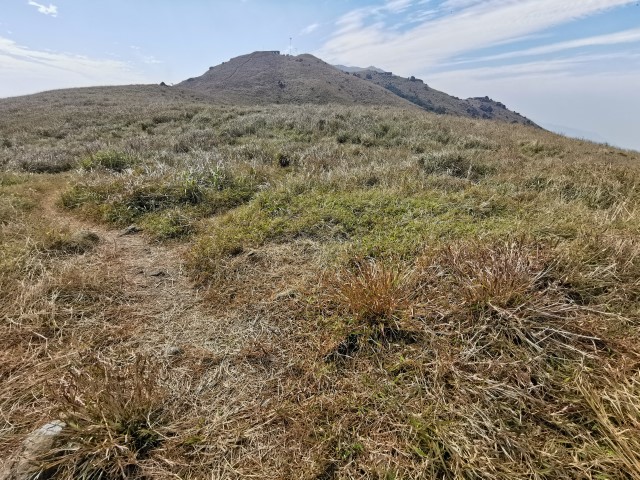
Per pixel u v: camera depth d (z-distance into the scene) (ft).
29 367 6.79
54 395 5.77
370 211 12.71
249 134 39.04
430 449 5.19
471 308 7.48
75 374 6.40
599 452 4.99
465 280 8.18
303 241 11.28
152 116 52.21
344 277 8.79
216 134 38.14
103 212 14.66
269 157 25.30
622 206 12.67
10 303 8.30
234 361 7.11
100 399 5.67
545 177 16.80
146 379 6.19
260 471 5.15
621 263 8.63
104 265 10.64
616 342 6.60
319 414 5.89
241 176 17.76
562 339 6.86
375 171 17.58
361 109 56.39
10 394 6.17
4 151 33.09
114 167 22.86
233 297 9.09
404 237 10.80
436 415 5.64
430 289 8.15
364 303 7.61
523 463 5.00
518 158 23.41
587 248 9.14
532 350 6.62
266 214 13.25
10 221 13.01
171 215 14.07
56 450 4.97
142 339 7.70
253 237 11.61
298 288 8.92
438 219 11.83
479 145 30.99
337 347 7.14
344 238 11.38
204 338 7.75
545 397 5.92
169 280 10.02
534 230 10.52
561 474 4.80
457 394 5.96
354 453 5.29
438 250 9.50
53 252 11.02
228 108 61.26
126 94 93.56
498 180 16.96
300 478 4.97
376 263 9.20
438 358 6.56
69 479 4.89
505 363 6.31
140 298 9.17
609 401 5.59
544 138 38.86
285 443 5.52
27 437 5.42
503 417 5.61
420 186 15.11
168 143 32.94
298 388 6.43
